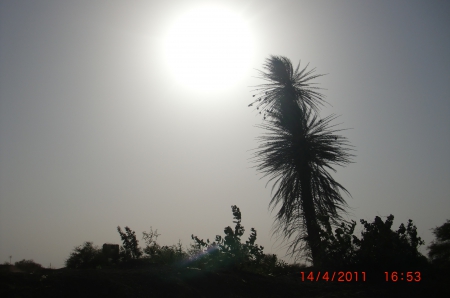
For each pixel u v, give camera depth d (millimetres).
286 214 16219
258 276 10641
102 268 10945
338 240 11898
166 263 11711
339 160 16719
